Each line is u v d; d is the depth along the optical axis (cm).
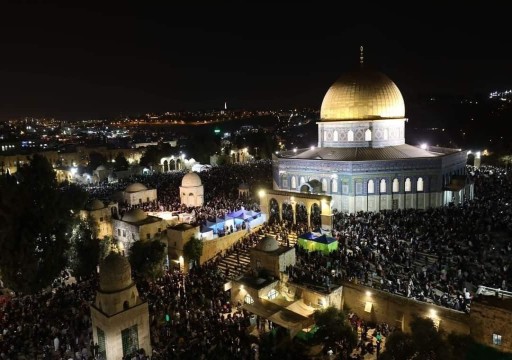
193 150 13862
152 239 4981
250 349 2945
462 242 4153
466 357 2481
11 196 4041
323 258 4012
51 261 4150
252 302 3666
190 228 4759
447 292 3278
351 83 6438
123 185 9831
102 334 3048
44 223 4169
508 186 6712
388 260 3872
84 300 3769
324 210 4856
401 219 4969
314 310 3416
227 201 6894
